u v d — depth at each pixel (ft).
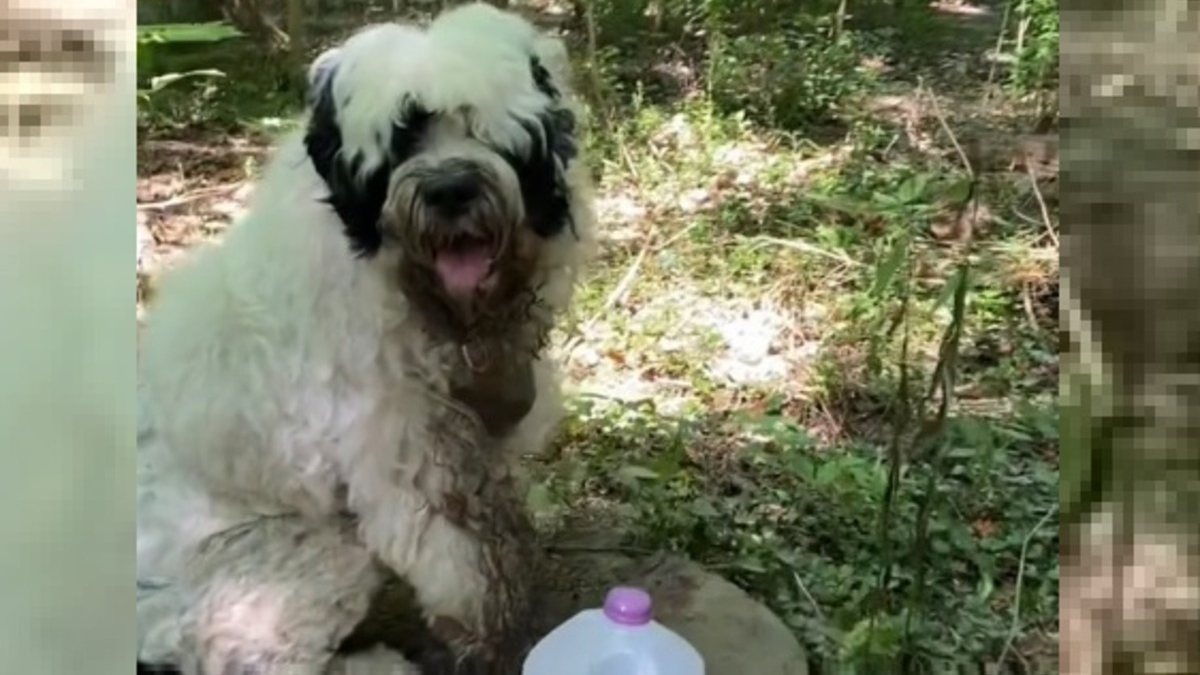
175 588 5.74
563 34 13.39
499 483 5.93
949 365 6.06
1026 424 7.84
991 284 8.96
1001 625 6.40
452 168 5.16
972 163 8.93
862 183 10.56
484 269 5.32
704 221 10.31
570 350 8.45
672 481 7.45
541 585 6.33
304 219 5.56
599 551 6.68
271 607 5.64
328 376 5.56
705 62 13.07
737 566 6.75
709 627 5.98
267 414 5.62
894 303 8.77
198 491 5.87
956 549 6.81
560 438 7.67
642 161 11.16
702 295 9.36
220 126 11.54
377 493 5.63
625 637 4.95
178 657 5.65
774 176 10.89
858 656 6.08
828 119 12.09
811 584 6.70
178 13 12.89
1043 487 7.31
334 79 5.42
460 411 5.72
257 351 5.64
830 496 7.25
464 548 5.74
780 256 9.71
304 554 5.73
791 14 13.56
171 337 5.88
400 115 5.24
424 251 5.25
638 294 9.37
